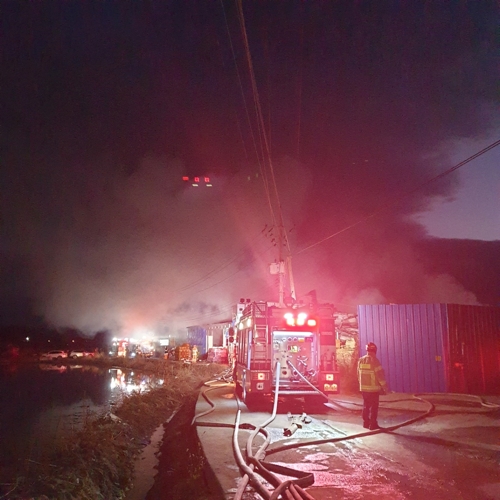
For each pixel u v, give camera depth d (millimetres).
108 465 7988
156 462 9539
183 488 6512
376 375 8688
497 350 14148
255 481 5238
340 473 5863
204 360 38312
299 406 12195
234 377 15586
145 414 13852
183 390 19203
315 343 11812
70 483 6551
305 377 11672
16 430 12492
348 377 15500
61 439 8727
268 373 11359
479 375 13766
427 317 14070
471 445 7266
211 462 6449
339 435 8086
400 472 5898
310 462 6383
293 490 4836
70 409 16703
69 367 46562
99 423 10797
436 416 9938
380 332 14359
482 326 14234
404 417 9766
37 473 6848
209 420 9969
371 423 8617
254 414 10875
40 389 24328
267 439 7391
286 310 11680
